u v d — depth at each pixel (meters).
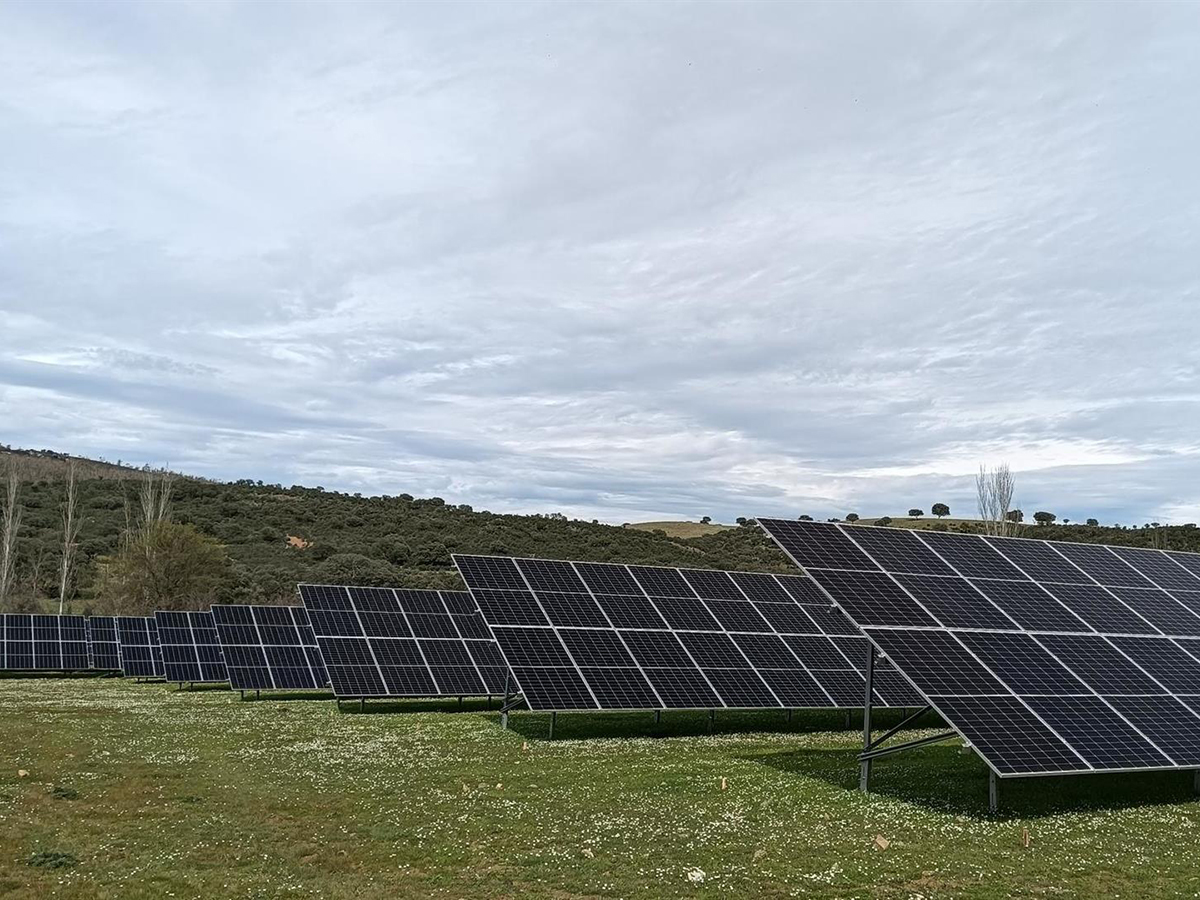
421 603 46.12
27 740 29.27
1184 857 18.52
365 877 16.75
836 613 42.84
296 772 25.53
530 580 37.84
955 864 17.59
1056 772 20.55
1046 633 26.39
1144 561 34.25
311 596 43.34
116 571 78.44
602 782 24.70
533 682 31.86
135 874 16.53
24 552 87.81
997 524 73.19
